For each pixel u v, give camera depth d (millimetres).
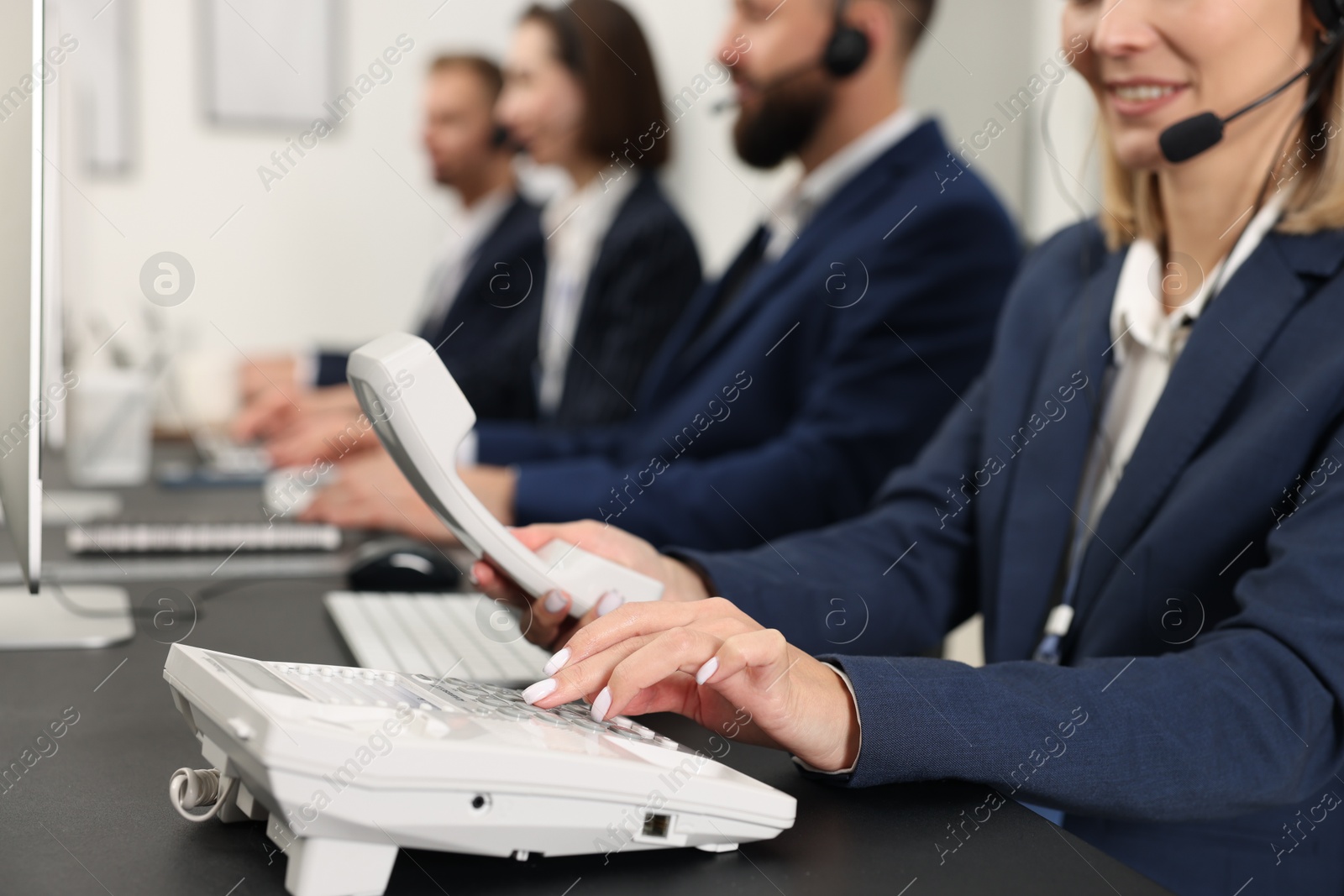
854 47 1848
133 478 1902
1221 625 753
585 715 616
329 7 3340
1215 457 847
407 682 600
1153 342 989
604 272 2555
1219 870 823
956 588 1080
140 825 562
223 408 2529
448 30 3420
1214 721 668
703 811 542
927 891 521
